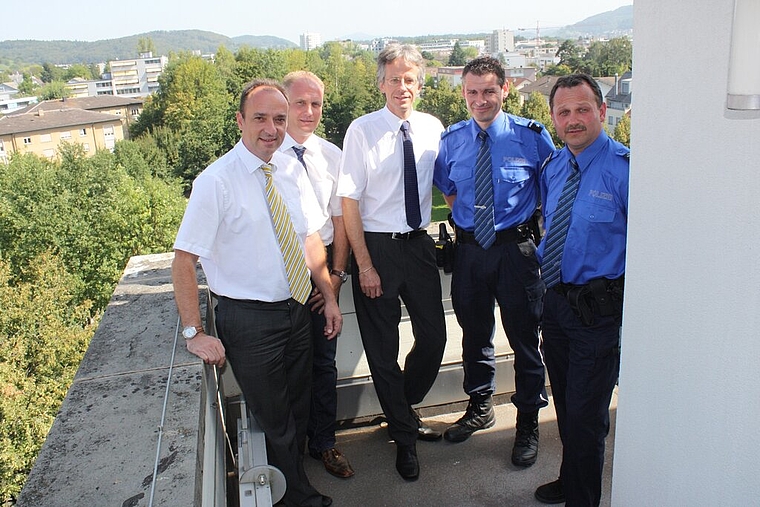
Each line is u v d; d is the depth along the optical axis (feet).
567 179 7.63
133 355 6.53
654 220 5.04
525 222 8.96
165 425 5.18
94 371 6.20
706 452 4.80
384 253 8.93
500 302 9.05
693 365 4.81
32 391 60.13
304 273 7.36
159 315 7.57
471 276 9.14
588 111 7.14
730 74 3.98
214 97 188.14
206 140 171.01
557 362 8.20
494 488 8.87
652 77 4.85
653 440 5.48
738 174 4.10
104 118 242.78
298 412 7.98
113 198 98.78
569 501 8.04
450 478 9.10
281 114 6.77
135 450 4.84
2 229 94.17
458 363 10.77
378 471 9.31
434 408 10.80
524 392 9.20
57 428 5.20
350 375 10.43
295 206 7.84
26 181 95.45
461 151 9.07
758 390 4.17
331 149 9.07
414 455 9.12
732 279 4.27
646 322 5.34
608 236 7.29
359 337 10.35
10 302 67.31
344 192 8.69
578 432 7.70
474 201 8.93
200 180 6.69
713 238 4.41
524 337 9.09
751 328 4.15
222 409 8.58
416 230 8.95
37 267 83.15
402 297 9.32
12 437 56.70
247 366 7.16
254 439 7.34
